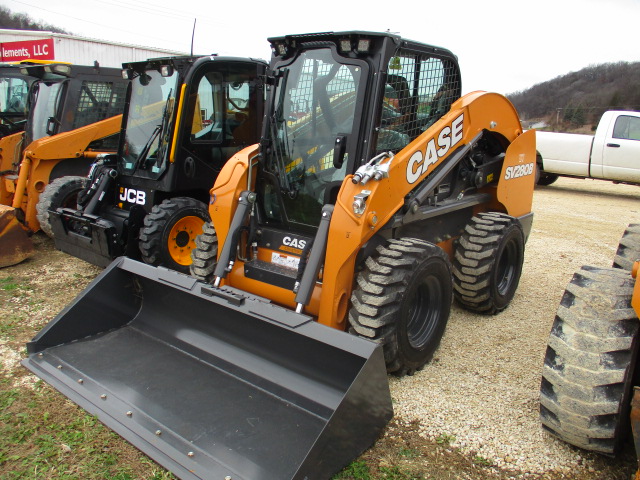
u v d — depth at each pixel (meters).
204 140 5.35
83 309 3.60
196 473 2.43
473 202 4.55
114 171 5.60
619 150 10.75
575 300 2.56
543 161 11.79
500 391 3.41
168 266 5.07
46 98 7.19
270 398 3.00
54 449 2.77
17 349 3.86
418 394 3.34
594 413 2.43
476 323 4.52
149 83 5.40
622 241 3.68
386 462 2.71
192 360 3.38
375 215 3.20
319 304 3.39
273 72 3.80
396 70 3.53
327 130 3.60
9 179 7.20
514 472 2.67
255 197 3.81
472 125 4.18
